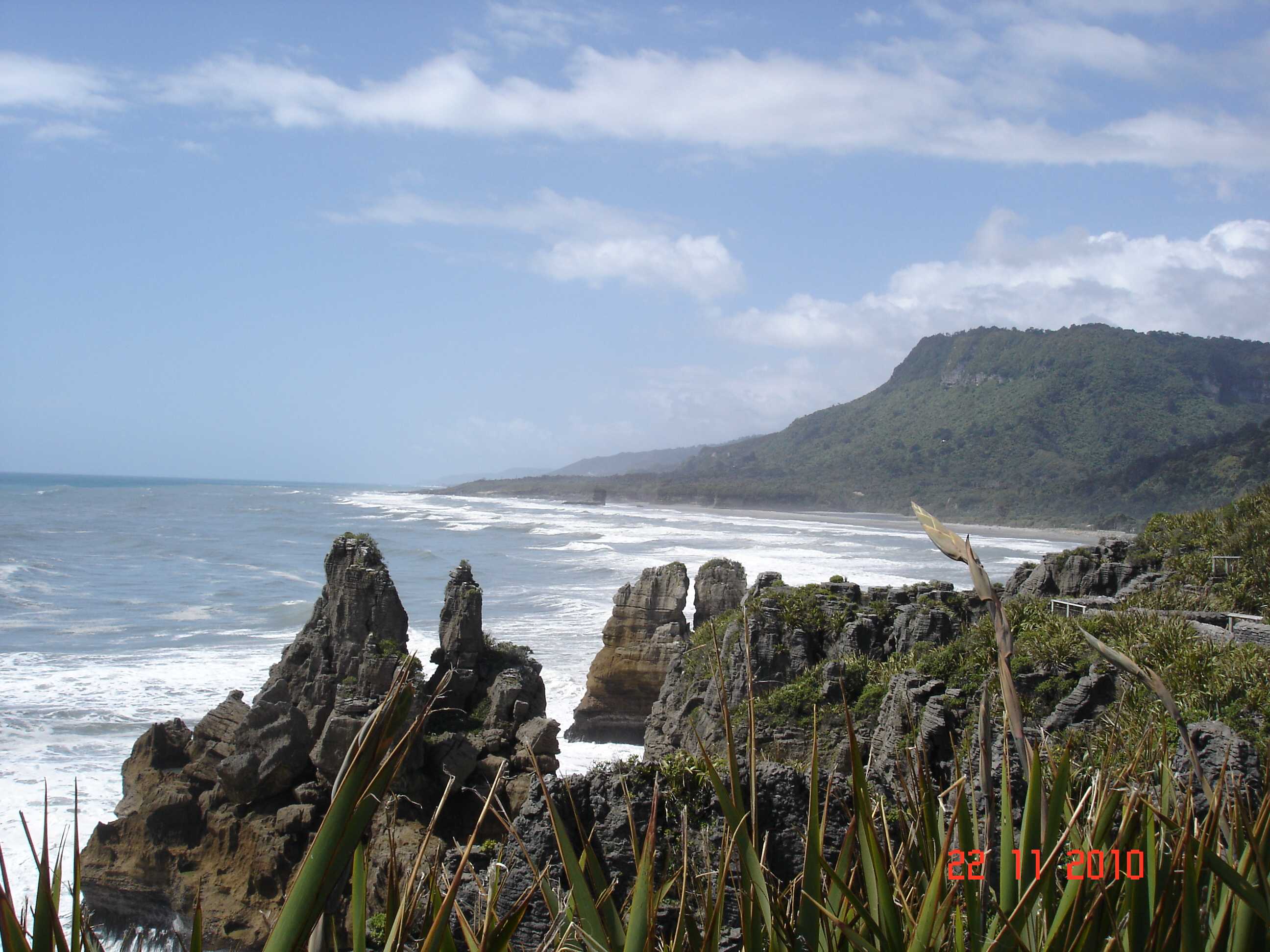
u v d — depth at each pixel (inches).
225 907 942.4
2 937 144.9
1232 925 176.7
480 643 1241.4
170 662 1961.1
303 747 1051.9
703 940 190.1
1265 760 209.5
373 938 722.2
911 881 201.6
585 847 207.6
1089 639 185.8
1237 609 1300.4
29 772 1295.5
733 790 191.3
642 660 1598.2
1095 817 198.2
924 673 1095.0
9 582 3169.3
